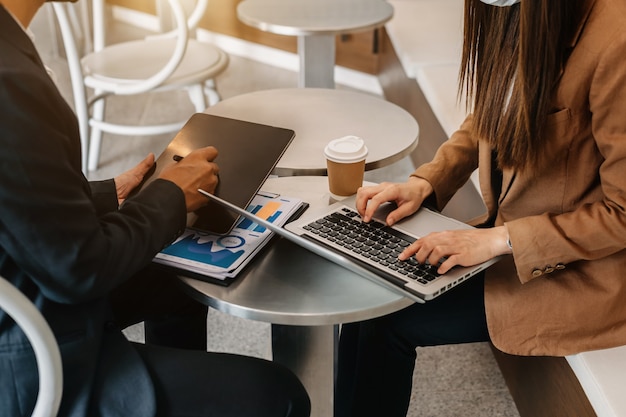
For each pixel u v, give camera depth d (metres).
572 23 1.24
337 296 1.19
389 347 1.49
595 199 1.34
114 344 1.15
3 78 0.94
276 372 1.23
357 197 1.42
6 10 1.01
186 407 1.16
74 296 1.04
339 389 1.71
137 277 1.51
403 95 3.28
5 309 0.93
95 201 1.37
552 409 1.67
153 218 1.16
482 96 1.38
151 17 4.93
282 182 1.56
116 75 2.68
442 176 1.55
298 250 1.31
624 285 1.35
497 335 1.39
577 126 1.29
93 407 1.10
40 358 0.97
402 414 1.58
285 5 2.93
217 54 2.87
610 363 1.37
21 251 0.98
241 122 1.48
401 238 1.33
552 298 1.37
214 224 1.29
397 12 3.52
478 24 1.38
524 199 1.41
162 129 2.83
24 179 0.95
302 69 2.95
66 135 1.03
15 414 1.07
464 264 1.25
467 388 2.01
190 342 1.65
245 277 1.24
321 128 1.78
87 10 4.14
